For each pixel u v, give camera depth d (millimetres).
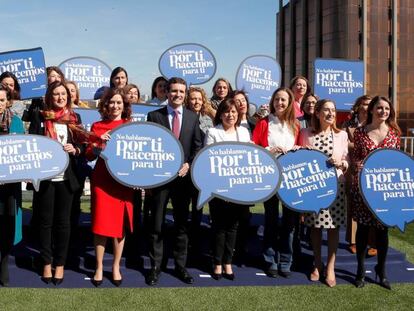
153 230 4520
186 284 4535
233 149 4367
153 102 6438
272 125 4660
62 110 4391
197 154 4336
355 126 5547
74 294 4199
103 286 4410
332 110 4520
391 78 28547
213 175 4348
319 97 6504
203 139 4727
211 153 4348
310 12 32188
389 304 4148
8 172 4078
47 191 4309
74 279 4559
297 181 4484
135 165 4285
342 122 6641
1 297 4086
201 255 5195
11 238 4293
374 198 4418
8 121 4207
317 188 4492
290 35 34781
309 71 32500
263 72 6914
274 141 4605
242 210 4648
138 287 4414
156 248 4539
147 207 5305
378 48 28406
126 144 4277
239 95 5117
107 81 6980
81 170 4816
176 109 4523
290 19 34781
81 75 6867
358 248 4605
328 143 4543
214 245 4672
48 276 4441
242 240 5137
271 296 4281
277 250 4883
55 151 4172
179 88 4453
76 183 4375
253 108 6863
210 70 6805
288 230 4730
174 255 4680
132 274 4738
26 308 3869
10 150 4082
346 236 5836
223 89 5793
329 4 29812
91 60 6898
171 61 6723
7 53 5852
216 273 4668
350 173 4973
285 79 36438
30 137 4121
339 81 6527
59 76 5879
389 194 4434
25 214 6855
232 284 4566
